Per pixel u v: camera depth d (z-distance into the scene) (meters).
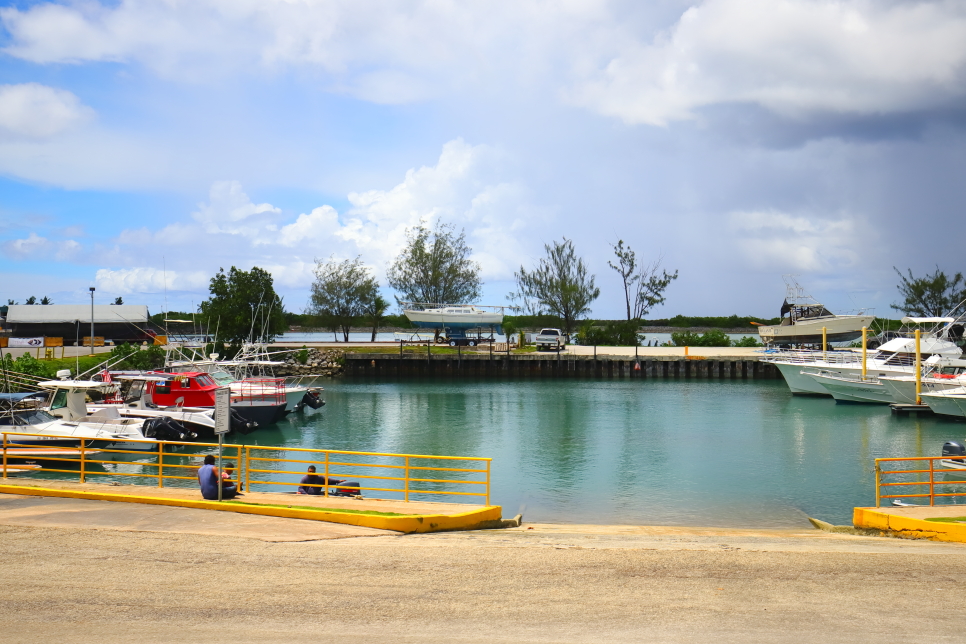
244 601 8.23
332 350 66.38
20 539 10.88
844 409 41.81
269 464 26.14
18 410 25.61
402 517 12.85
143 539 11.01
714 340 79.88
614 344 79.19
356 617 7.74
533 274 78.81
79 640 6.96
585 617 7.80
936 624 7.60
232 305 60.69
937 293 71.62
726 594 8.70
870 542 13.04
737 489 22.56
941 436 32.25
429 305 73.12
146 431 27.80
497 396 49.19
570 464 26.53
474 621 7.65
